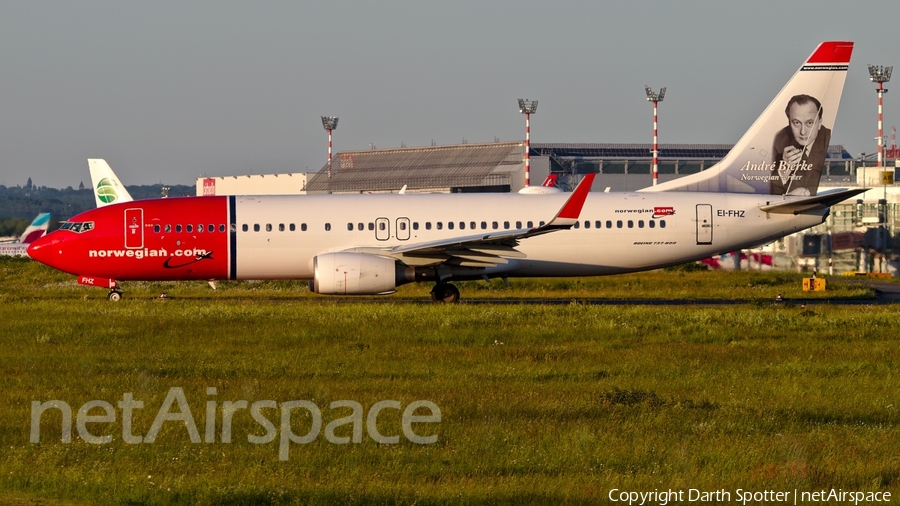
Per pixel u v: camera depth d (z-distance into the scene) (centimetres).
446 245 15112
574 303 14300
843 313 13450
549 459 6241
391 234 16050
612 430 6888
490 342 11169
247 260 16075
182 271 16125
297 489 5628
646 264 16462
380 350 10412
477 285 19888
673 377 9012
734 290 18912
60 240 15962
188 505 5472
